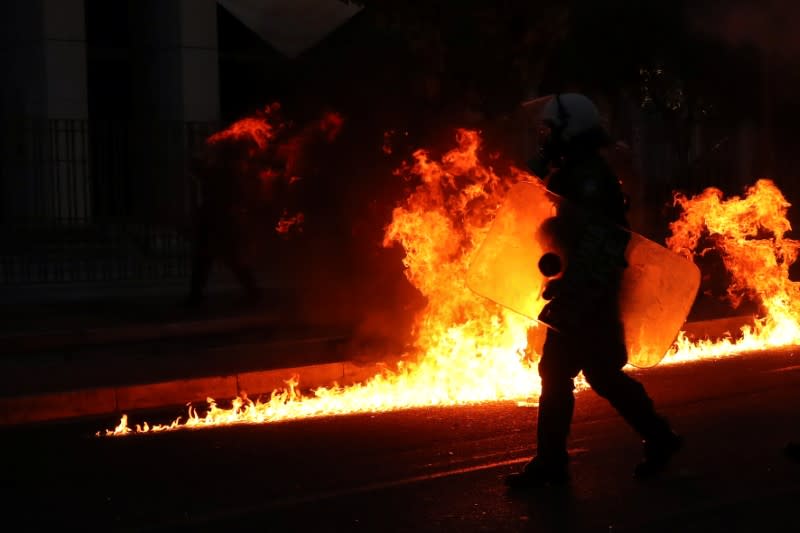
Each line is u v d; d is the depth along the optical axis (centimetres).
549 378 669
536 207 661
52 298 1847
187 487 720
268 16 2609
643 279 657
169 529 623
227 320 1506
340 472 746
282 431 897
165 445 856
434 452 802
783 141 2322
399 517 632
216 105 2970
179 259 2322
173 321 1505
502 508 645
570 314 643
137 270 2323
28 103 2812
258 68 3061
